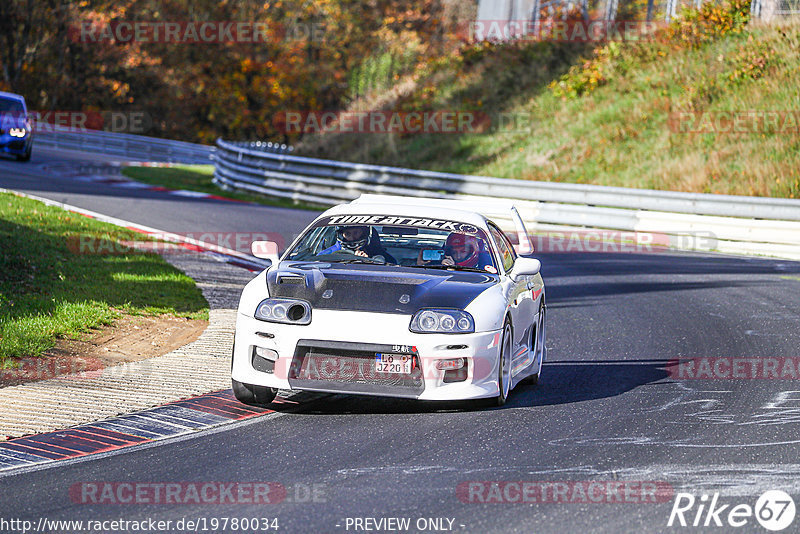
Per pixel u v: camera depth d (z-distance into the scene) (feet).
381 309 74.18
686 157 264.11
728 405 80.53
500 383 77.71
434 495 55.62
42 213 191.21
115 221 206.18
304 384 73.31
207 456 63.82
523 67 363.35
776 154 249.55
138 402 78.07
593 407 79.71
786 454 64.95
